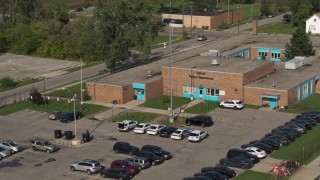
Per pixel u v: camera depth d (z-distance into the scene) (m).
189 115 96.06
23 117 98.88
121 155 78.88
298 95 103.38
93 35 123.81
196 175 68.06
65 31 156.75
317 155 76.19
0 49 162.75
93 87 106.06
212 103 102.94
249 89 101.44
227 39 159.50
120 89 103.25
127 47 122.31
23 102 108.00
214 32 182.00
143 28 126.81
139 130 87.56
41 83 124.38
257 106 100.56
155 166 74.12
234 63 111.94
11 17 188.75
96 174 72.31
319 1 190.75
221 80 103.62
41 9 196.00
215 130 88.06
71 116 95.19
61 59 152.38
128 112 98.69
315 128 88.06
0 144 81.38
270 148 77.06
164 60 129.38
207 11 198.62
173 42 165.62
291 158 75.00
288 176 68.75
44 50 155.25
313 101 103.94
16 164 76.62
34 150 82.06
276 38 157.75
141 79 108.50
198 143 82.50
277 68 122.12
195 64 111.06
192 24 191.00
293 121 88.62
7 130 91.75
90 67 139.00
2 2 189.50
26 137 88.12
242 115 95.38
